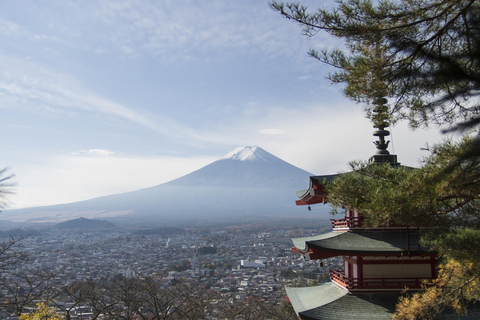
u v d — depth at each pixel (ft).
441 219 35.12
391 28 32.09
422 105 32.99
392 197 34.09
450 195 33.32
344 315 50.98
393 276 54.24
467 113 28.86
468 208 34.71
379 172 36.45
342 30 33.12
